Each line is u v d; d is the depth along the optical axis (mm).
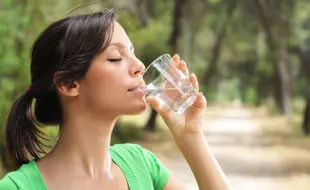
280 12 36469
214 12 42125
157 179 1898
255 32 48531
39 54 1710
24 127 1805
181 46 35969
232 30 50000
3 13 12539
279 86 46438
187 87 1806
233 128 36875
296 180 15320
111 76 1660
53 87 1709
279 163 19000
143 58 15078
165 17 27797
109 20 1676
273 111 46969
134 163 1829
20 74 11656
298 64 47344
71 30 1652
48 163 1706
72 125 1724
